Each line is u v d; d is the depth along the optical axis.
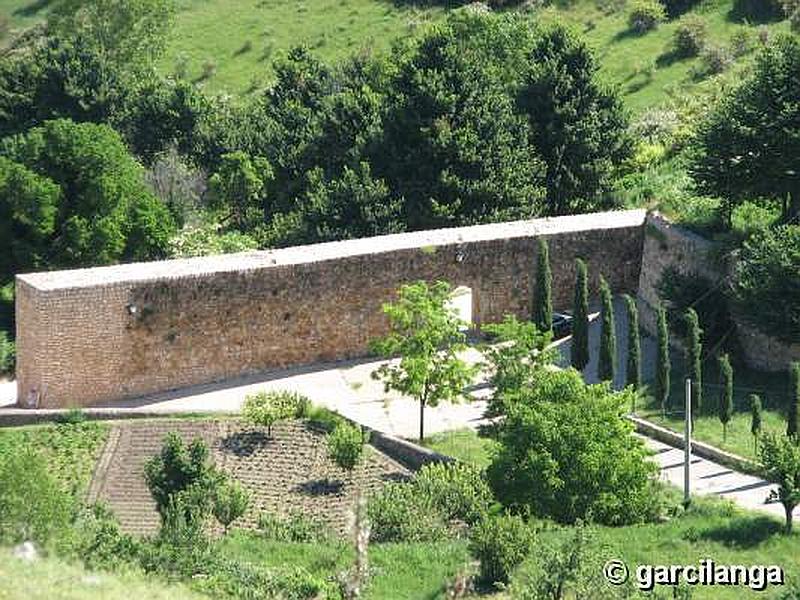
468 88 89.12
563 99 91.50
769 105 73.81
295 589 49.25
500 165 87.44
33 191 84.19
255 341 74.12
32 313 69.56
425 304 67.00
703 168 75.50
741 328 72.75
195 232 90.19
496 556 50.59
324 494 63.38
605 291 68.12
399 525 56.47
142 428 68.50
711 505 57.97
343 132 95.06
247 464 65.75
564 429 55.75
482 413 70.38
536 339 65.75
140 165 97.88
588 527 49.59
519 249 78.81
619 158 93.06
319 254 75.19
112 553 48.69
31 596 40.72
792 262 67.62
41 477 50.28
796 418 62.25
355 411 70.50
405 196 87.25
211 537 57.03
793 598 48.31
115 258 86.06
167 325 71.88
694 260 76.31
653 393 69.88
